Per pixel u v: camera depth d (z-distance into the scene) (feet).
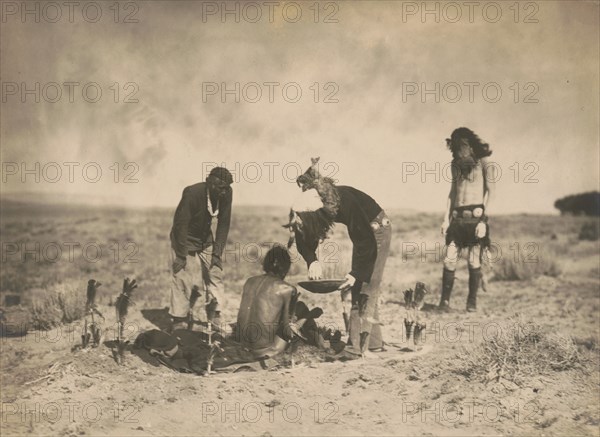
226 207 38.81
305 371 35.42
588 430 30.71
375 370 35.68
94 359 35.29
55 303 42.32
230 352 35.99
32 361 35.78
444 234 46.29
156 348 35.96
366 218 37.17
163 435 29.99
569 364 36.35
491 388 33.86
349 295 38.83
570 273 50.19
